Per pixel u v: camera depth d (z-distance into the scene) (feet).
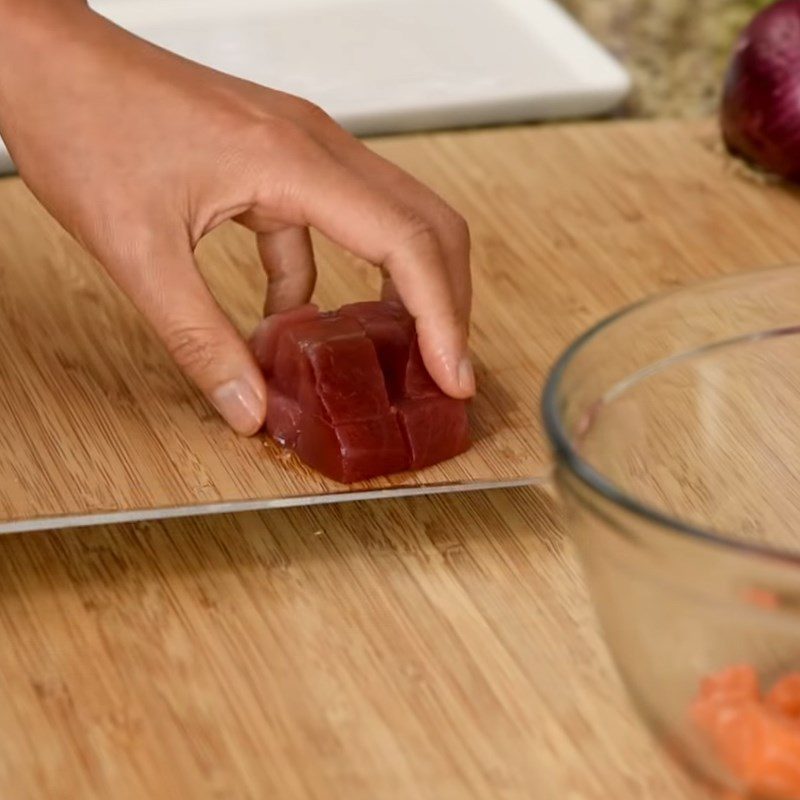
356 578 2.96
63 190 3.10
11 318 3.27
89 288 3.34
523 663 2.86
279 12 3.98
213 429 3.08
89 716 2.80
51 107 3.11
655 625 2.64
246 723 2.80
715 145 3.73
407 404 3.02
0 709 2.81
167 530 3.02
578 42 3.93
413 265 3.04
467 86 3.81
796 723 2.63
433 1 4.02
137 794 2.73
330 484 3.00
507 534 3.02
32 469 3.01
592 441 2.82
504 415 3.13
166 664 2.86
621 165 3.68
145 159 3.08
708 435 2.95
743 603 2.57
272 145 3.08
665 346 2.89
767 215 3.59
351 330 3.03
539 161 3.68
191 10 3.98
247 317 3.33
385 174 3.14
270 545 3.00
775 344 2.96
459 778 2.74
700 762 2.66
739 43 3.60
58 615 2.91
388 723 2.80
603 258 3.47
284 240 3.16
